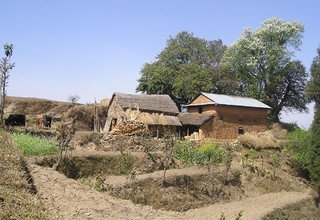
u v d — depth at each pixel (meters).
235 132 51.94
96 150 35.12
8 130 34.31
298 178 43.00
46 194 16.09
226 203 31.86
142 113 44.22
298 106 66.88
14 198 12.36
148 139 37.19
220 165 38.00
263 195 36.28
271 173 41.03
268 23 64.06
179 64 68.94
